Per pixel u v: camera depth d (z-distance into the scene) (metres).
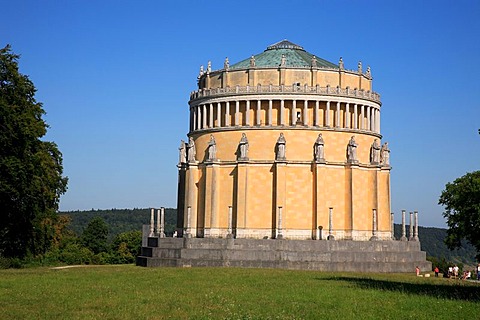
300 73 107.19
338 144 106.19
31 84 79.31
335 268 88.94
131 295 50.94
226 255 90.19
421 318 40.50
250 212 104.06
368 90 113.44
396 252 94.94
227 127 107.12
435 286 64.62
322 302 47.84
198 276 70.12
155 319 39.03
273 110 106.69
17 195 72.06
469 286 66.12
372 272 89.12
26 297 48.72
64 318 38.94
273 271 80.50
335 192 104.94
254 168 104.75
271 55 115.44
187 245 93.06
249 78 107.50
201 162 109.50
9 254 84.81
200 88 117.00
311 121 106.75
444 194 65.56
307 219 103.19
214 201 105.75
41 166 77.38
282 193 102.50
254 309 43.66
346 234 104.38
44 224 89.81
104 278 66.75
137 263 96.06
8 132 71.75
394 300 49.41
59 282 61.56
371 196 108.44
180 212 115.81
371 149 109.88
